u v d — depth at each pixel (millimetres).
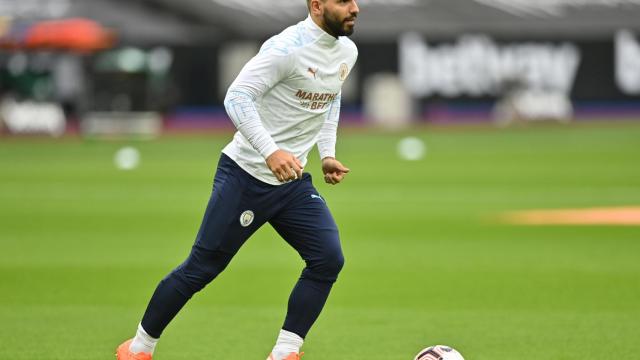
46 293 35750
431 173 83875
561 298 34469
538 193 69125
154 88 146125
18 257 43750
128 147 116688
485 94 155125
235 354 27203
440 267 40875
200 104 155125
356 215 58312
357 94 156000
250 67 21906
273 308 33156
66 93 150625
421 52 155375
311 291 23344
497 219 56000
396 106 153750
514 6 157875
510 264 41469
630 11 157250
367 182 77312
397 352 27328
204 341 28625
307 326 23547
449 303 33750
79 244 47500
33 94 146500
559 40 154250
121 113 140375
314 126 23078
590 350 27328
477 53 154875
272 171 21672
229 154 23016
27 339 28766
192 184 75750
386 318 31547
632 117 154625
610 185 73500
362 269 40438
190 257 23297
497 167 88688
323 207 23344
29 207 62656
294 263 42031
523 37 154750
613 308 32781
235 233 23000
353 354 27125
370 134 135750
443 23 157875
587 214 57719
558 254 44000
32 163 96000
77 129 149625
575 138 123438
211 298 34750
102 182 77812
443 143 118438
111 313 32406
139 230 52219
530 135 129750
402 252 44875
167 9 157000
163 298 23266
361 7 158500
